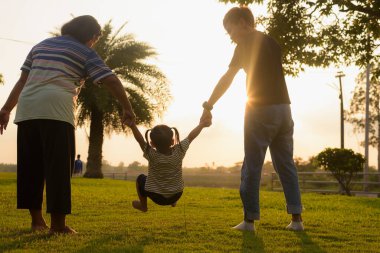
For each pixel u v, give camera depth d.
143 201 4.72
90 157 30.08
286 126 5.00
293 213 5.05
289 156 5.07
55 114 4.30
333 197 12.31
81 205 7.95
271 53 4.96
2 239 4.01
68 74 4.42
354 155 23.33
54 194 4.27
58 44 4.51
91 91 26.58
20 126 4.44
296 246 4.04
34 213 4.60
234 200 10.11
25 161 4.46
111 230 4.70
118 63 26.91
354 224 5.84
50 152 4.29
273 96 4.89
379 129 41.25
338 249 3.96
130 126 4.55
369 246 4.18
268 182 32.81
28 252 3.47
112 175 38.19
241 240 4.23
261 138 4.88
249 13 5.13
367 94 34.25
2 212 6.46
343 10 14.08
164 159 4.43
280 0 15.37
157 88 27.53
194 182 35.00
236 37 5.17
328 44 15.50
